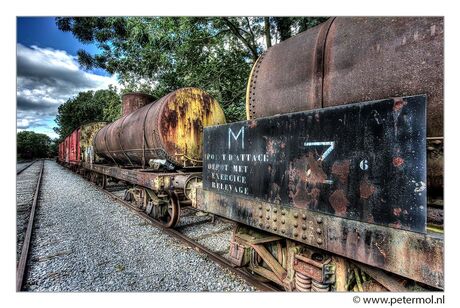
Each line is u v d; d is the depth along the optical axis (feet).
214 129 11.71
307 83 8.95
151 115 20.40
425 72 6.21
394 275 6.77
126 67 40.60
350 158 6.25
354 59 7.63
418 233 5.11
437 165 6.32
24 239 17.29
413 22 6.52
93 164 40.68
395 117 5.45
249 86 11.44
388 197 5.55
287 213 7.93
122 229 19.21
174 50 32.30
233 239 12.23
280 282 9.97
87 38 41.34
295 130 7.69
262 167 8.93
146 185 19.29
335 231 6.58
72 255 14.84
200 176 17.33
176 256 14.48
